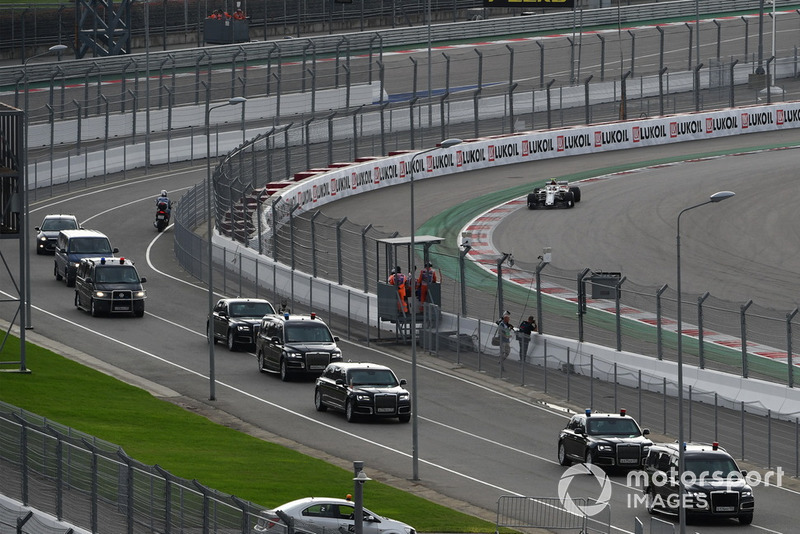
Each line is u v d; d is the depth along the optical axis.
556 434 116.06
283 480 93.88
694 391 122.50
